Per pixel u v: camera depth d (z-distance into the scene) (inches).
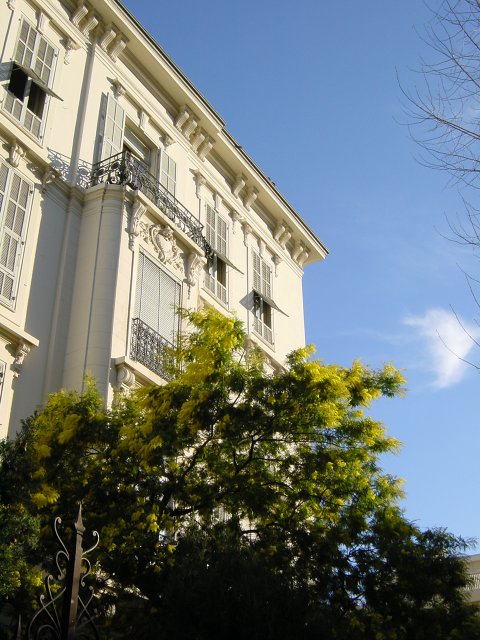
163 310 749.3
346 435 577.0
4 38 713.6
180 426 527.8
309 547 546.9
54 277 683.4
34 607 418.9
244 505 543.8
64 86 772.0
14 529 414.6
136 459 525.0
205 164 978.7
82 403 549.0
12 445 467.5
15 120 683.4
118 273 695.7
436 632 527.5
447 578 548.7
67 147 748.6
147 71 900.6
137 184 776.9
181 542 497.7
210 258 911.7
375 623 526.3
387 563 546.6
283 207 1107.3
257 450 580.4
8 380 598.5
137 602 507.2
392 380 614.9
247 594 395.9
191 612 397.4
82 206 735.7
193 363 566.9
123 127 832.3
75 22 812.6
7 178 661.3
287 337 1064.8
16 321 626.2
